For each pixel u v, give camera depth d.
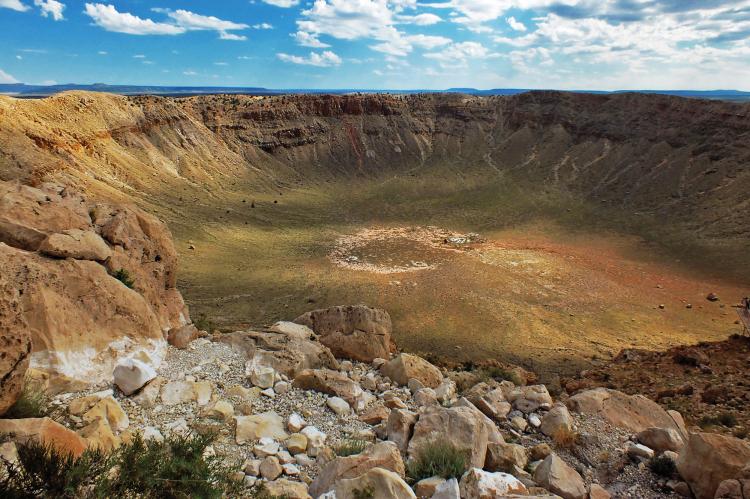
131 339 11.94
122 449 7.19
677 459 9.80
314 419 11.23
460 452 9.26
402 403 13.32
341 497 7.35
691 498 9.19
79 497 6.05
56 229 13.49
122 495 6.40
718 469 8.94
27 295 10.27
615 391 13.87
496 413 12.97
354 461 8.36
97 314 11.47
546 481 9.00
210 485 7.10
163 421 9.60
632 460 10.61
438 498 7.85
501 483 8.12
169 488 6.79
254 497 7.44
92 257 13.32
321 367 15.17
